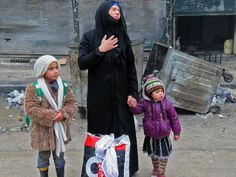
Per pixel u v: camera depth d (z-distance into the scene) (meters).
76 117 6.84
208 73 6.67
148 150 4.38
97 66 4.11
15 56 10.45
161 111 4.22
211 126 6.34
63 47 10.43
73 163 5.00
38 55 10.46
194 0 10.05
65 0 10.12
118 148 3.95
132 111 4.29
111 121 4.23
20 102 7.53
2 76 9.27
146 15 10.08
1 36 10.45
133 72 4.25
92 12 10.08
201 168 4.83
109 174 3.86
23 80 8.86
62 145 3.99
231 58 10.86
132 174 4.45
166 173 4.70
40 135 3.95
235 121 6.55
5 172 4.80
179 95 6.72
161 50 6.77
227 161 5.02
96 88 4.17
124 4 10.06
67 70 9.66
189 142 5.65
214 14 10.15
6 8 10.27
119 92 4.17
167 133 4.25
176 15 10.18
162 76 6.61
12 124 6.55
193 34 11.95
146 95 4.25
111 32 4.04
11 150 5.47
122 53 4.08
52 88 3.95
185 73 6.63
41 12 10.25
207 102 6.79
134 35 10.23
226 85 8.35
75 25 9.40
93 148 3.98
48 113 3.85
